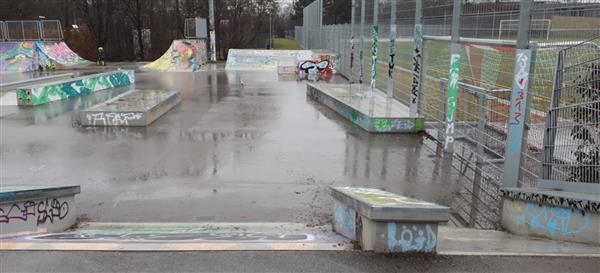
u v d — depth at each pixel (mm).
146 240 4223
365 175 7676
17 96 14453
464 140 9742
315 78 22422
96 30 42594
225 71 27391
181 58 28359
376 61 15867
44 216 4785
